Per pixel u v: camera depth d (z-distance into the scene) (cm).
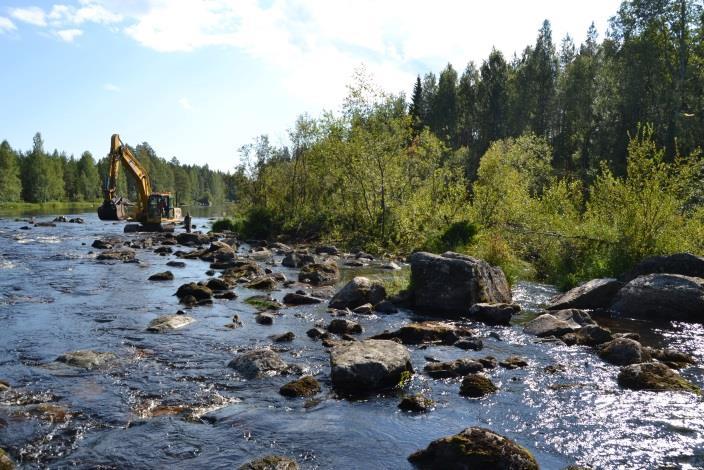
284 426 761
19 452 672
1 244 3275
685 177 1905
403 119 3384
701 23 4984
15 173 10662
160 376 969
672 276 1519
